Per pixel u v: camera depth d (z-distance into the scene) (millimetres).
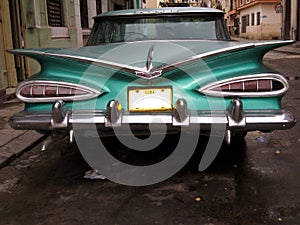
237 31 44688
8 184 3418
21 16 8055
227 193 3113
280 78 3023
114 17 4344
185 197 3068
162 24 4238
